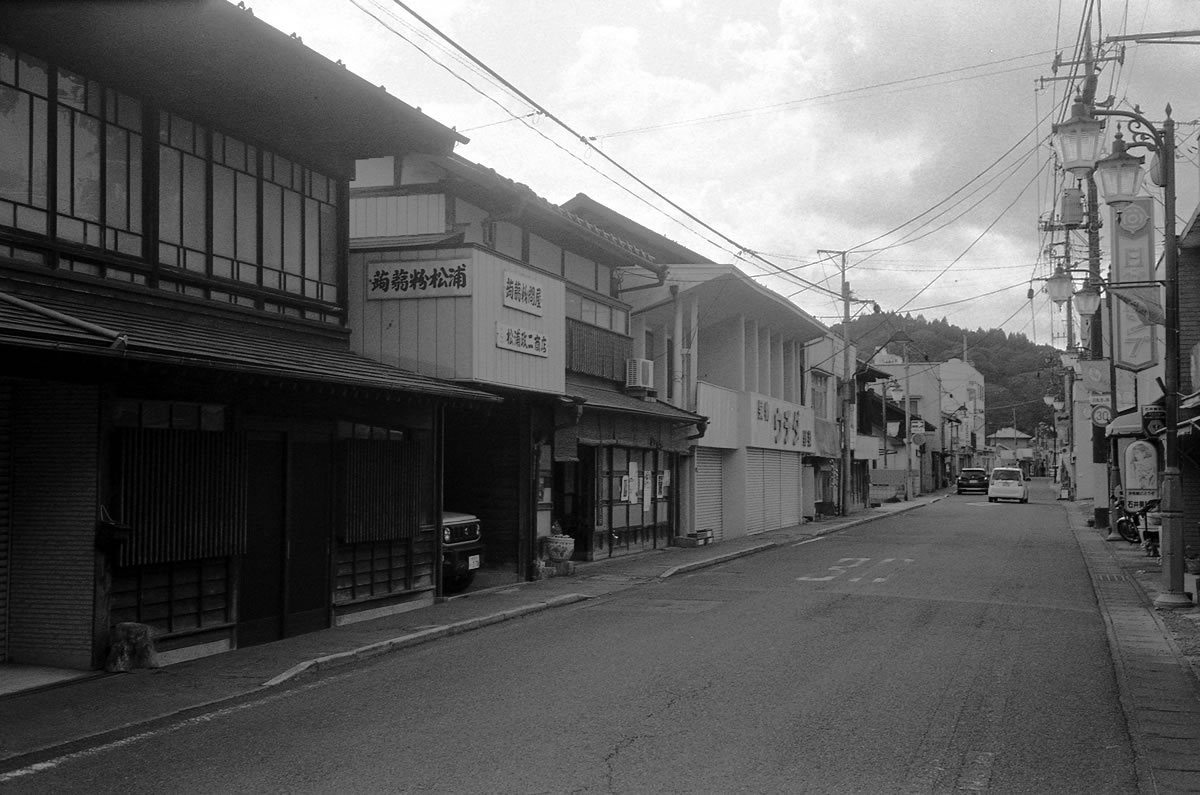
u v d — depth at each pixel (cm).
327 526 1314
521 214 1842
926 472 7931
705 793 636
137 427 1040
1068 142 1300
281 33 1143
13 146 998
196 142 1227
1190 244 1984
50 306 978
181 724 826
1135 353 1761
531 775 675
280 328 1350
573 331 2120
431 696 930
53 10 1013
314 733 795
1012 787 656
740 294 2970
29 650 1006
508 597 1628
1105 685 984
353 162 1522
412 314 1534
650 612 1507
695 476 2850
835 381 4725
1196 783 666
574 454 2045
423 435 1523
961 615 1463
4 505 1004
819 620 1409
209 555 1090
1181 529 1562
